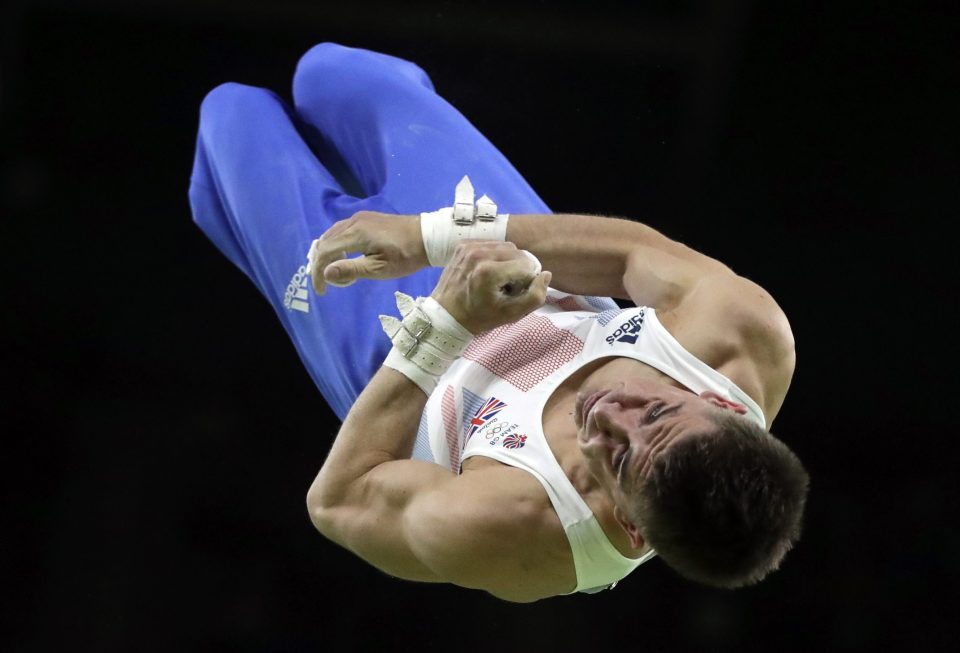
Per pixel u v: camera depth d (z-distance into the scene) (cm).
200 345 1917
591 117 1912
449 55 1942
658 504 783
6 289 1923
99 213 1961
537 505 859
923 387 1844
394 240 920
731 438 785
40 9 1970
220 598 1780
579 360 929
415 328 883
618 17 1920
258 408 1892
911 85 1886
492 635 1750
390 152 1152
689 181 1902
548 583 890
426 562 890
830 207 1886
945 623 1734
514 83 1923
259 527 1828
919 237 1867
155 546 1814
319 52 1244
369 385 904
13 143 1969
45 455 1861
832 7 1898
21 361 1900
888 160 1883
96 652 1764
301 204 1138
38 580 1797
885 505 1812
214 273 1945
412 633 1761
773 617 1750
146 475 1855
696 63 1912
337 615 1766
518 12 1928
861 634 1739
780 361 913
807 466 1842
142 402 1895
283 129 1191
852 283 1870
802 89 1900
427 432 968
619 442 814
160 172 1973
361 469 896
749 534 780
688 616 1753
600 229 960
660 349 898
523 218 952
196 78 1991
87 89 1980
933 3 1873
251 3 1964
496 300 856
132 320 1928
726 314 902
